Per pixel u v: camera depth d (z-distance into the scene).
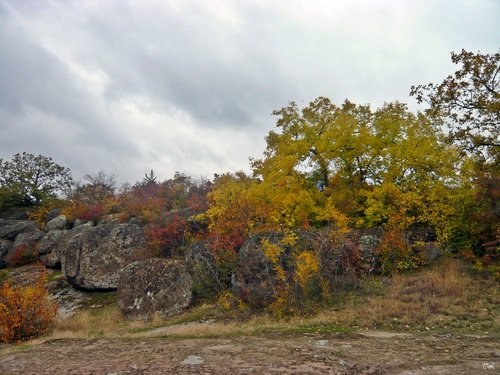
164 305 17.03
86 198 43.03
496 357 8.72
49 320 15.02
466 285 14.65
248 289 15.67
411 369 7.97
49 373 8.20
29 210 46.50
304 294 14.59
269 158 23.19
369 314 12.88
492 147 16.81
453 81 16.75
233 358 8.73
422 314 12.43
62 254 25.45
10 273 28.47
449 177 18.77
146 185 46.50
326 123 22.70
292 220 19.25
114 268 22.52
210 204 24.55
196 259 18.89
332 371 7.76
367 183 21.38
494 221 16.70
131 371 8.02
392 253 17.36
